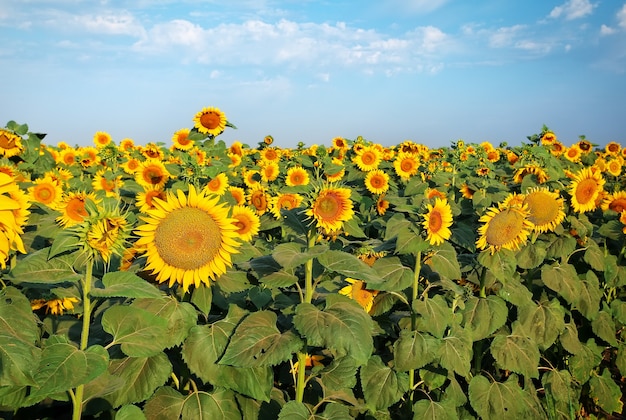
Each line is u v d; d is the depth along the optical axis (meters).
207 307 3.84
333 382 4.29
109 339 3.99
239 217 6.20
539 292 6.59
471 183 8.75
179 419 3.74
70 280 3.13
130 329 3.41
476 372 5.64
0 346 2.74
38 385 2.87
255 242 7.70
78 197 6.04
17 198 3.30
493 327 5.22
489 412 5.07
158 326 3.47
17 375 2.70
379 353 5.54
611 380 6.79
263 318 3.98
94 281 4.51
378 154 12.68
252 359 3.57
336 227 4.02
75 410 3.26
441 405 4.74
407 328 5.10
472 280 5.77
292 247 3.91
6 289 3.36
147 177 8.70
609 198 7.55
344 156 15.21
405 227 4.87
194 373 3.80
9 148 8.23
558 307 5.92
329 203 4.03
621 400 7.25
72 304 4.67
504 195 7.57
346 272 3.78
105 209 3.16
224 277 4.05
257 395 3.62
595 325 6.65
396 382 4.60
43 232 5.43
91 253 3.13
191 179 5.50
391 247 5.13
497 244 5.30
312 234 4.21
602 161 14.88
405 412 5.04
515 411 5.11
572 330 6.24
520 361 5.32
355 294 5.00
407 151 15.47
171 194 3.73
